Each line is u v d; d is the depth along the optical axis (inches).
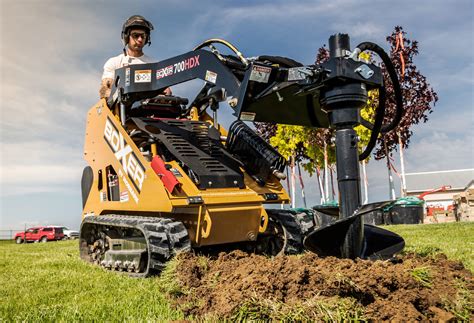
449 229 473.1
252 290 121.2
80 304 149.4
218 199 201.8
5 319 137.8
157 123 236.2
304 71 141.6
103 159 253.9
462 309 112.1
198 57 195.0
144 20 278.7
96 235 274.5
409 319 102.7
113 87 239.9
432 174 1549.0
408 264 132.3
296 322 107.0
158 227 193.8
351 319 104.0
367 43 141.6
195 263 160.7
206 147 231.0
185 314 129.3
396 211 751.7
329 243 138.7
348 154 136.6
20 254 375.6
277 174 222.2
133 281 190.7
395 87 153.0
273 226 233.0
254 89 158.2
